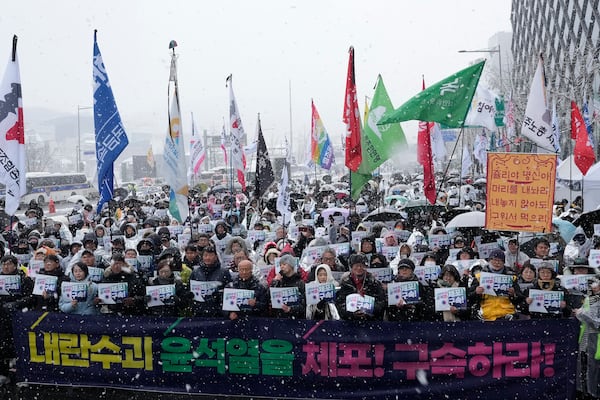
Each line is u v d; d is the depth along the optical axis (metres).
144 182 61.72
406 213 17.62
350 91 9.76
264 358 7.48
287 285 7.75
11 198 9.67
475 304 7.54
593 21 37.66
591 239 11.58
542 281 7.30
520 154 8.15
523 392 7.01
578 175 19.11
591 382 7.10
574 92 33.62
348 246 10.70
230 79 16.66
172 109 11.04
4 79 9.48
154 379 7.73
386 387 7.25
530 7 56.28
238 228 15.11
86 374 7.85
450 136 25.59
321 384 7.38
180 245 13.50
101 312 8.27
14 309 8.12
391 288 7.32
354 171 10.09
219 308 7.95
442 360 7.12
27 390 7.91
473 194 24.25
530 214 8.19
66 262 11.28
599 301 7.13
